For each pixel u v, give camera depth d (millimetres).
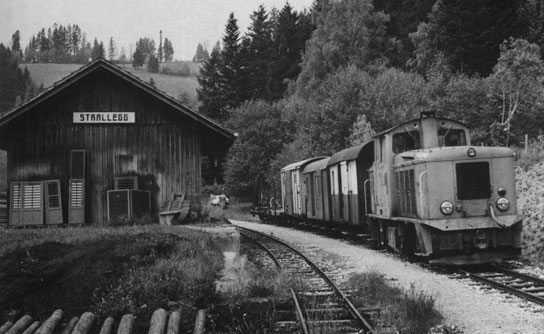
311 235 24641
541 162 20359
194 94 140875
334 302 9516
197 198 21078
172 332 8062
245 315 8922
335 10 53969
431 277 11789
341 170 20953
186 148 21406
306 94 53531
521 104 29766
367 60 52938
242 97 69562
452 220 12422
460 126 14586
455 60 45594
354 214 19250
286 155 42031
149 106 21453
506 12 46531
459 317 8305
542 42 43312
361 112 36656
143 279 10164
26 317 9258
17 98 86812
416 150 14031
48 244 12742
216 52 71750
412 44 56750
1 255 12211
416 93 36781
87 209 21016
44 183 20828
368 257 15492
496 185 12703
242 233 24969
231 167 50469
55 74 154375
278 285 10367
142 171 21266
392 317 8141
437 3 49375
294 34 74625
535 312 8344
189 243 13367
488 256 12469
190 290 9836
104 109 21266
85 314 9062
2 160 52188
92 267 11086
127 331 8219
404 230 14367
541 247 13758
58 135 21172
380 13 56250
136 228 17516
